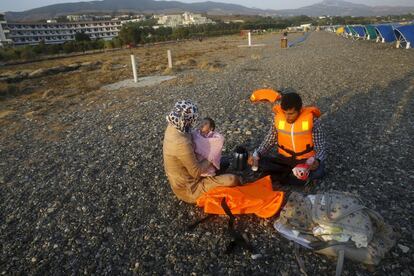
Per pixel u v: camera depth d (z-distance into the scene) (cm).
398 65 1534
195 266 352
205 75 1672
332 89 1101
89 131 873
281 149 478
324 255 346
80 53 4688
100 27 13450
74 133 869
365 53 2142
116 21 14050
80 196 523
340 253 321
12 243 420
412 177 489
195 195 432
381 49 2366
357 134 676
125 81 1695
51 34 11894
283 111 440
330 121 770
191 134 428
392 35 2852
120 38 5338
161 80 1638
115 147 728
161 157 646
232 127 770
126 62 2738
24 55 3941
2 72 2544
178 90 1323
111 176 583
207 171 433
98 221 449
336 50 2483
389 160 550
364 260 321
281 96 464
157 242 395
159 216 448
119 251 386
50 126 961
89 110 1115
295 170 426
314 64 1739
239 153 509
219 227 412
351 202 344
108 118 985
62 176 604
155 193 510
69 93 1473
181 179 428
